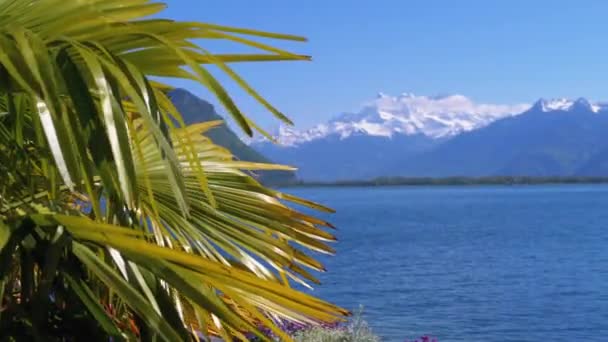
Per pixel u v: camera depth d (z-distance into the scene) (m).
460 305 32.47
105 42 2.79
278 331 2.66
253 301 2.85
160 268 2.43
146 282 2.63
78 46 2.51
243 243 3.42
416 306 31.88
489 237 80.31
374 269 48.31
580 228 95.62
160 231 3.48
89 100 2.42
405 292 36.81
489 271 47.88
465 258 56.94
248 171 3.96
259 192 3.63
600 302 34.16
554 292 37.97
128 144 2.38
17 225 2.47
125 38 2.79
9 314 2.44
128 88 2.44
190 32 2.87
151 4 2.88
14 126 2.75
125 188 2.34
